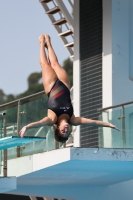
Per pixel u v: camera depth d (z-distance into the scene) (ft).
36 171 126.52
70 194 144.15
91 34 159.12
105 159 120.47
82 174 131.13
